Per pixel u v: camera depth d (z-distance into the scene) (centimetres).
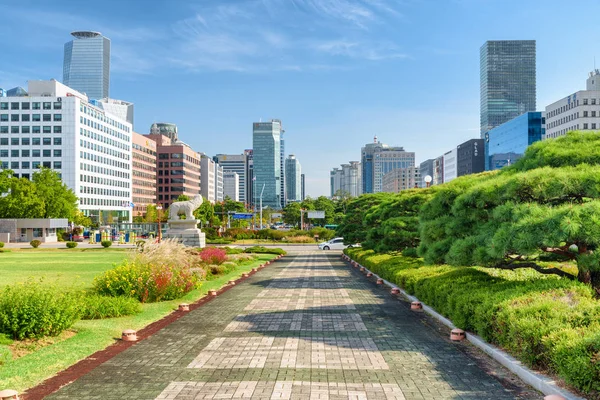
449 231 1334
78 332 1112
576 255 1080
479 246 1136
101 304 1331
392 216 2792
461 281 1339
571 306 877
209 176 19675
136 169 14238
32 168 10256
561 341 717
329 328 1206
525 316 860
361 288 2073
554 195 1066
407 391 736
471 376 812
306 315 1397
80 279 2245
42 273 2531
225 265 2820
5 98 10244
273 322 1288
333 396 712
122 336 1090
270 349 990
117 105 15188
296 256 4644
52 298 1102
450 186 1451
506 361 863
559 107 11938
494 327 964
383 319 1334
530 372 782
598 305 863
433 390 741
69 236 7775
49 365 855
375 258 2825
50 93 10575
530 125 12625
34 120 10288
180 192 16050
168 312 1448
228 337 1103
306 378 796
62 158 10256
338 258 4331
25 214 7319
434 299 1376
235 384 765
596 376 641
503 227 1055
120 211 12794
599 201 1002
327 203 11725
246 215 9631
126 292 1573
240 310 1488
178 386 757
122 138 13012
